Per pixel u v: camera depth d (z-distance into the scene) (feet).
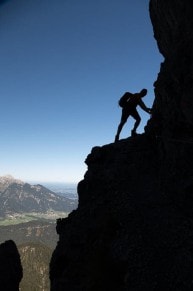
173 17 68.59
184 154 67.36
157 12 75.25
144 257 53.62
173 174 68.54
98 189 78.38
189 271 49.37
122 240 58.23
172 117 73.82
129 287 50.16
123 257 55.01
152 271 51.06
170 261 51.75
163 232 57.36
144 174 77.10
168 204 64.69
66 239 71.56
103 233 62.13
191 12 61.77
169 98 76.48
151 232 58.18
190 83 65.77
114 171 79.05
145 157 81.51
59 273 68.95
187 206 61.26
